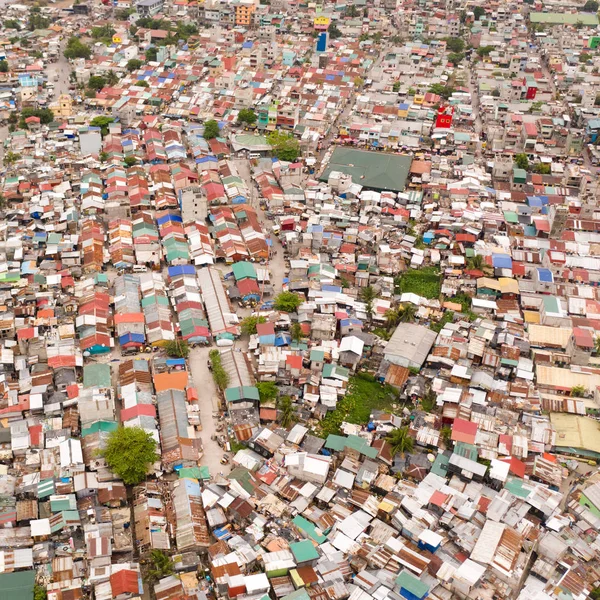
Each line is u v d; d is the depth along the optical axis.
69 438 97.62
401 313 128.12
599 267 145.25
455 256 148.25
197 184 174.25
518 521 88.44
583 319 128.88
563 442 102.81
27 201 163.00
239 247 147.25
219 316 126.00
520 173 184.38
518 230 160.50
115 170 175.50
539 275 138.88
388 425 103.88
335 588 78.44
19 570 79.12
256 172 183.38
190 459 96.12
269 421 105.25
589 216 163.75
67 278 133.38
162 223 155.38
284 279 139.50
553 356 120.00
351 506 91.62
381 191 176.50
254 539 85.19
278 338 119.88
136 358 117.25
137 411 102.31
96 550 81.38
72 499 88.12
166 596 76.62
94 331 119.06
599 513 90.88
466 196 173.38
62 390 107.69
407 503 89.94
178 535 84.38
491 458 98.00
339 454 99.31
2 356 112.69
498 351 121.94
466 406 106.88
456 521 88.50
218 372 110.12
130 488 93.25
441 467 96.81
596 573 83.44
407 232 159.75
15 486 89.94
